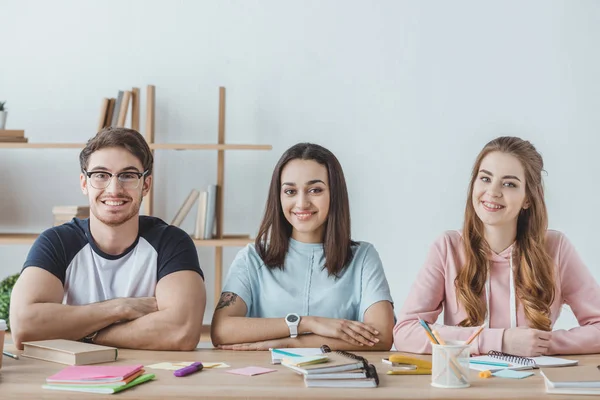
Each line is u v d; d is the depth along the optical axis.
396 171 3.56
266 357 1.87
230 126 3.56
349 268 2.17
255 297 2.18
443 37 3.56
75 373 1.54
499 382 1.59
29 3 3.58
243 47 3.57
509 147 2.04
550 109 3.55
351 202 3.56
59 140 3.58
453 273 2.13
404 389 1.52
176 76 3.57
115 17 3.58
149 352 1.95
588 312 2.09
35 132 3.58
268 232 2.21
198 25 3.57
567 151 3.55
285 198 2.12
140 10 3.58
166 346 1.99
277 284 2.16
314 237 2.18
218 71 3.57
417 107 3.56
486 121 3.56
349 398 1.44
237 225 3.58
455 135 3.56
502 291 2.10
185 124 3.58
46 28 3.58
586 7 3.54
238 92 3.56
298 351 1.79
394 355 1.77
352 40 3.56
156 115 3.58
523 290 2.08
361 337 2.02
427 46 3.56
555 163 3.55
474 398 1.46
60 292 2.04
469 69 3.56
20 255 3.57
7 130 3.29
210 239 3.33
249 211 3.58
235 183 3.57
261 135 3.56
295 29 3.57
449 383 1.54
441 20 3.56
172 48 3.57
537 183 2.06
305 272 2.16
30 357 1.82
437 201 3.56
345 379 1.54
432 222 3.56
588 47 3.54
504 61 3.56
